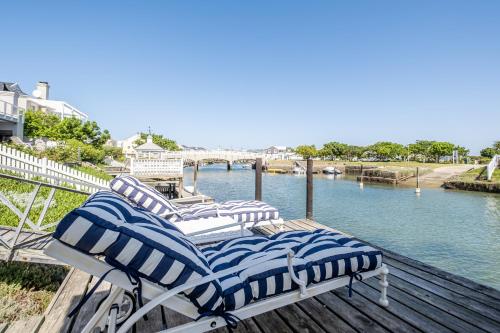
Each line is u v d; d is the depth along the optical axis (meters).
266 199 17.94
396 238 9.39
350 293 2.18
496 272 6.71
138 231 1.43
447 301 2.62
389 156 67.19
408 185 26.33
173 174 13.21
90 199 1.68
